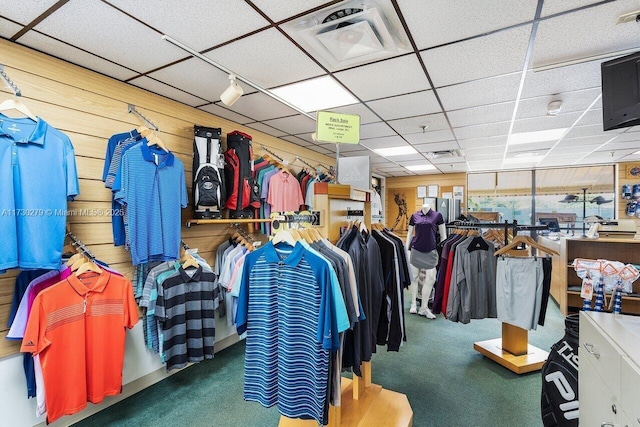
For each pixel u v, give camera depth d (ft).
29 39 6.30
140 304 8.24
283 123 12.37
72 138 7.33
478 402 7.86
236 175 10.45
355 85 8.75
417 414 7.37
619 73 6.32
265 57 7.16
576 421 5.97
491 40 6.49
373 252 6.86
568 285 13.48
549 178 23.73
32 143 5.81
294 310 5.00
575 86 8.80
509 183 24.94
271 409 7.69
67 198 6.29
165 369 9.20
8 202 5.46
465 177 25.81
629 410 3.55
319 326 4.63
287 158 15.53
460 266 9.64
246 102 9.96
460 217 18.54
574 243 13.48
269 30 6.11
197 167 9.48
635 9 5.45
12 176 5.54
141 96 8.85
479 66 7.63
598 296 6.90
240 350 11.20
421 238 13.87
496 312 9.71
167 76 8.09
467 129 13.19
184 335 8.59
